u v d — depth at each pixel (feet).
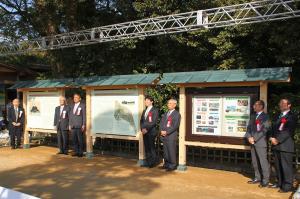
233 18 35.70
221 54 42.06
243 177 29.27
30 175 29.99
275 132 25.38
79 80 38.78
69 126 39.52
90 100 37.37
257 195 24.11
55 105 41.75
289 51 35.78
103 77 36.76
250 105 27.81
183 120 30.83
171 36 46.42
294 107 32.48
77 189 25.63
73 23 53.62
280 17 32.55
